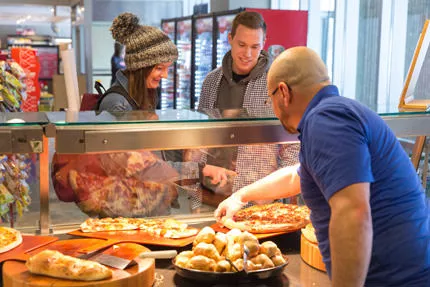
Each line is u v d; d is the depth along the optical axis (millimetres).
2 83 3246
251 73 3039
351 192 1430
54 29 5754
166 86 8102
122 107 2586
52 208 2201
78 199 2234
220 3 7070
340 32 6047
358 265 1431
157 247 2092
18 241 1989
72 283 1689
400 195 1589
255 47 2982
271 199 2318
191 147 2057
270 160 2406
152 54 2641
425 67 2631
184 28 7309
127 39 2662
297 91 1634
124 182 2293
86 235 2131
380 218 1578
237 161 2391
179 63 7512
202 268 1838
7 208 2139
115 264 1817
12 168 2111
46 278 1725
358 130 1486
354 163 1442
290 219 2301
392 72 5309
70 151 1946
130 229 2191
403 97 2447
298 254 2141
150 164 2311
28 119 2039
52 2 4547
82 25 5469
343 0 5977
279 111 1717
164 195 2352
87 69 6281
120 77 2701
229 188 2406
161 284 1858
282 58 1674
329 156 1457
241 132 2117
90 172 2236
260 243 2178
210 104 3201
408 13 5129
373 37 5543
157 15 8328
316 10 6383
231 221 2240
